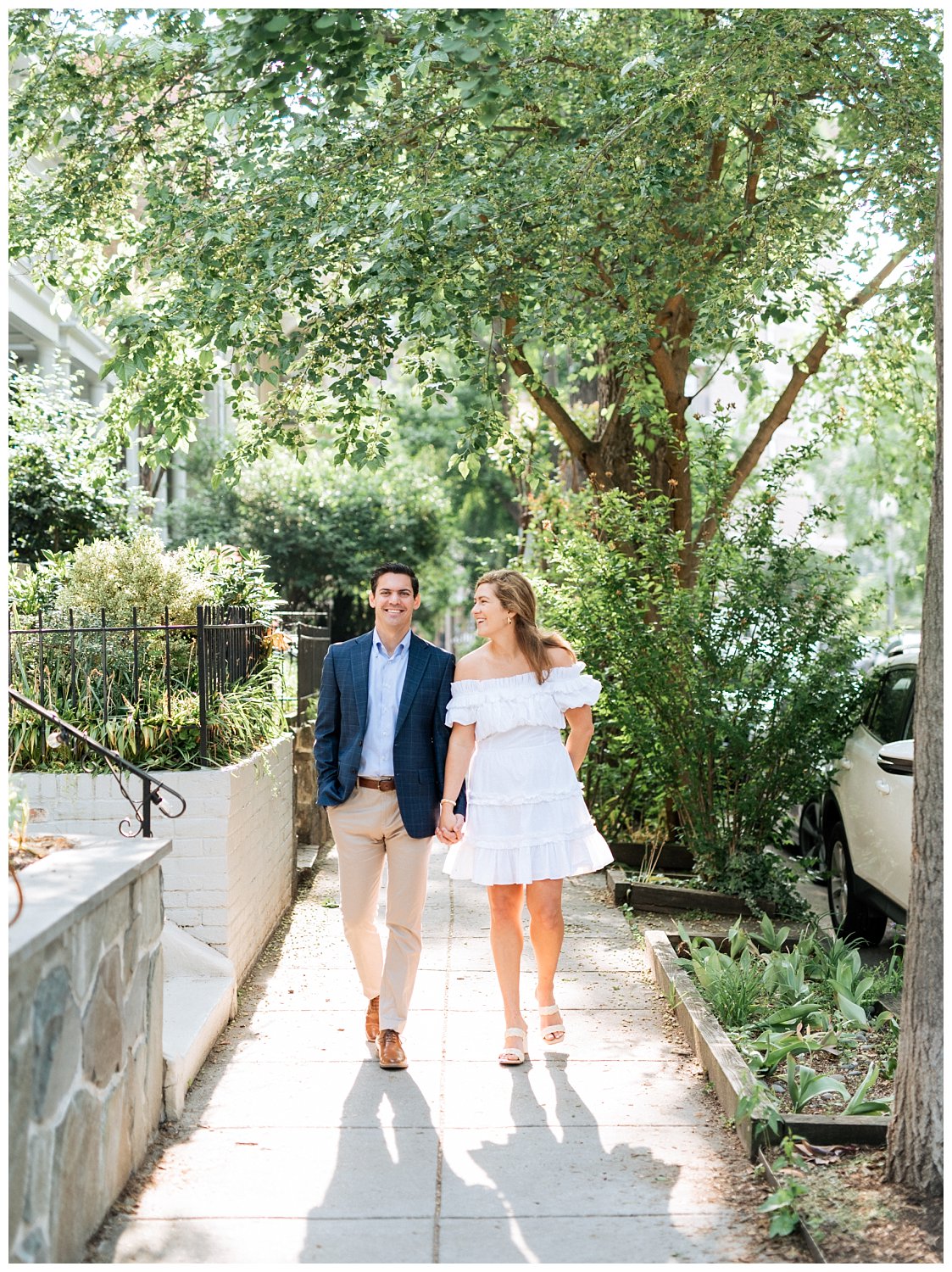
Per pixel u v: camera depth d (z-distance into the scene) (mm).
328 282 8102
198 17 6738
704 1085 4625
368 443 8195
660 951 6094
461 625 36156
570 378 11906
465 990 5914
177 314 7418
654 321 8969
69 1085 3143
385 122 7527
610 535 9125
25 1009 2822
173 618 6348
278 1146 4043
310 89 6703
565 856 4895
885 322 10492
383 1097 4488
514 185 7578
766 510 8039
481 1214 3559
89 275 8867
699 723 7812
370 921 5094
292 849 7879
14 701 5516
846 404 12922
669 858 8617
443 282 6953
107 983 3479
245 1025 5332
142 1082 3881
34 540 9953
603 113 8047
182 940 5410
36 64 7812
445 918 7477
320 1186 3736
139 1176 3785
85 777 5484
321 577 21469
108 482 10148
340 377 7598
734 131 9672
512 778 4895
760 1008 5184
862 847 7105
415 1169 3875
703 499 10312
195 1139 4098
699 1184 3773
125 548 6695
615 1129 4211
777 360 8555
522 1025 4902
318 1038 5172
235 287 7227
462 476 7984
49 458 10078
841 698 7711
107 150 8008
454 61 5570
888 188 8016
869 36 7938
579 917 7504
